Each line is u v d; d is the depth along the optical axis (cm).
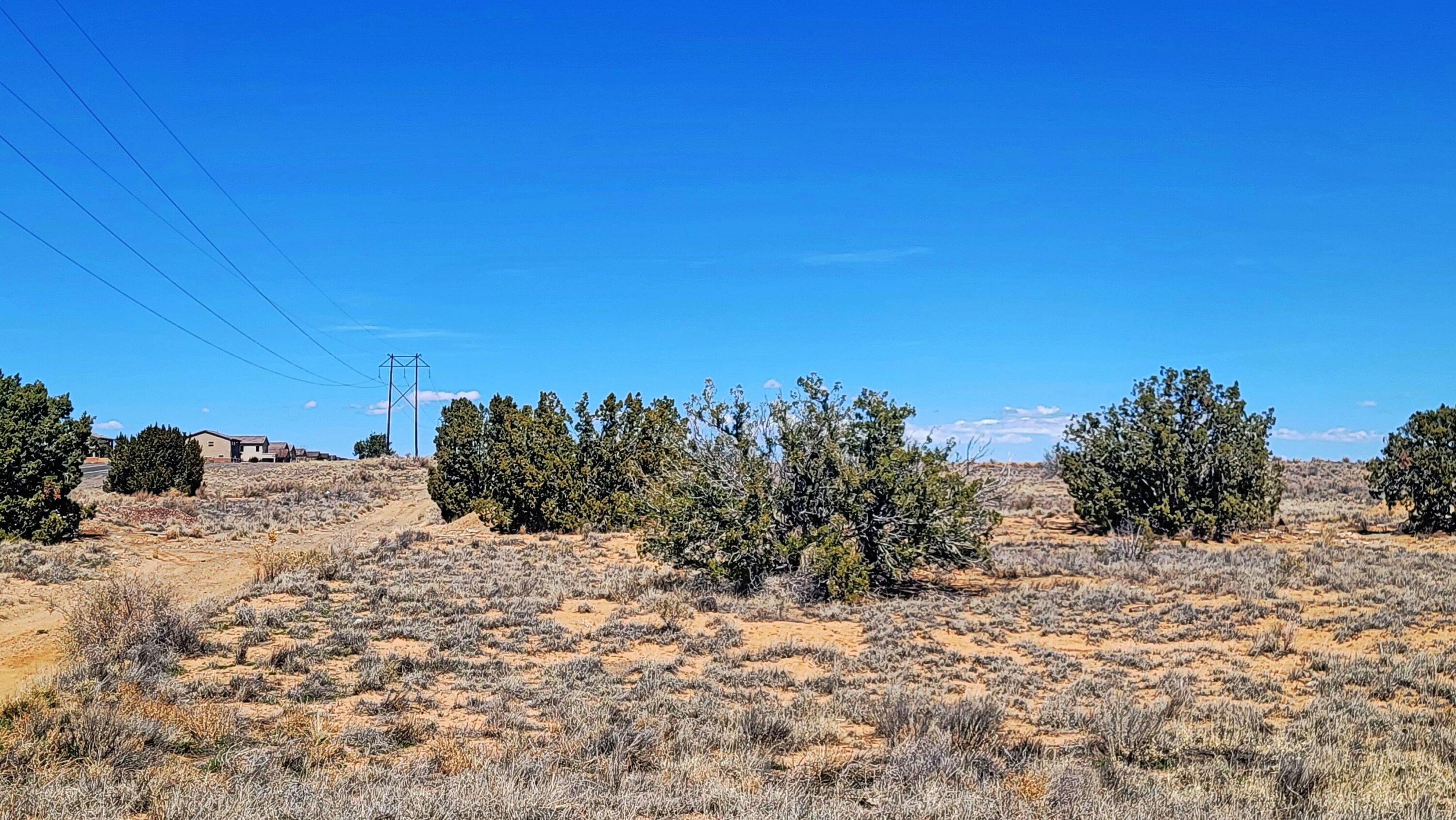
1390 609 1998
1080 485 3803
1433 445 3600
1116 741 1145
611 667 1596
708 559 2366
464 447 4762
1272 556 2905
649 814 887
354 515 5384
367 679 1418
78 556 2834
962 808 877
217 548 3534
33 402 3194
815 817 861
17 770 963
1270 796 941
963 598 2280
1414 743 1146
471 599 2203
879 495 2311
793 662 1659
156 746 1077
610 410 4247
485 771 966
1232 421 3625
